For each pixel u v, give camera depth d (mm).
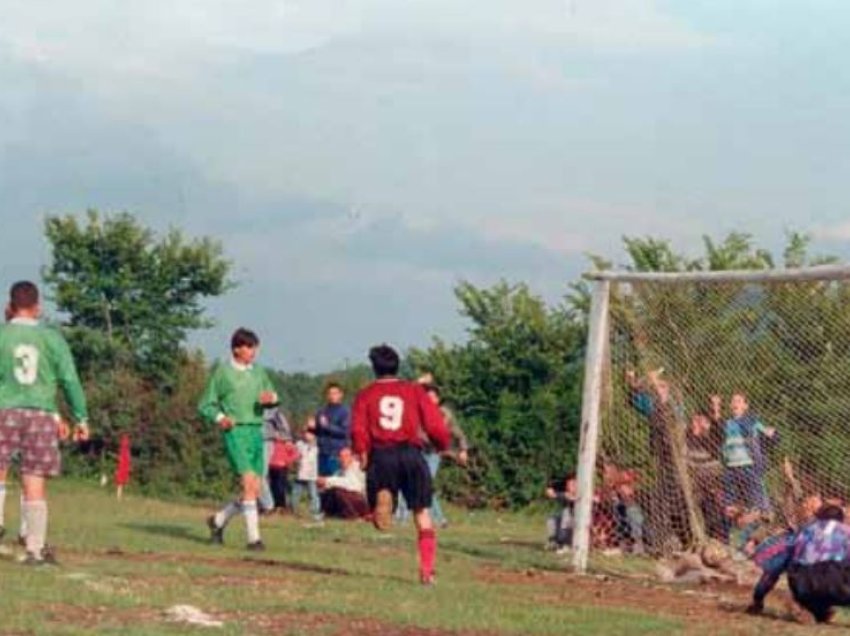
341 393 42656
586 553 27922
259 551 27797
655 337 28734
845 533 22422
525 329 52594
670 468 28562
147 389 57094
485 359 52688
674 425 28562
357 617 20031
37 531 23562
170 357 61969
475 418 52500
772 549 23516
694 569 26781
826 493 27281
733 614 22812
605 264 45562
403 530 36031
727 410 28219
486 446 52062
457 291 53812
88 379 59500
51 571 22703
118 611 19547
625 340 28844
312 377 56500
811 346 27609
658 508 28688
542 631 19938
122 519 35906
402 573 25438
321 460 41906
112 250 63344
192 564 24969
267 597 21156
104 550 26844
